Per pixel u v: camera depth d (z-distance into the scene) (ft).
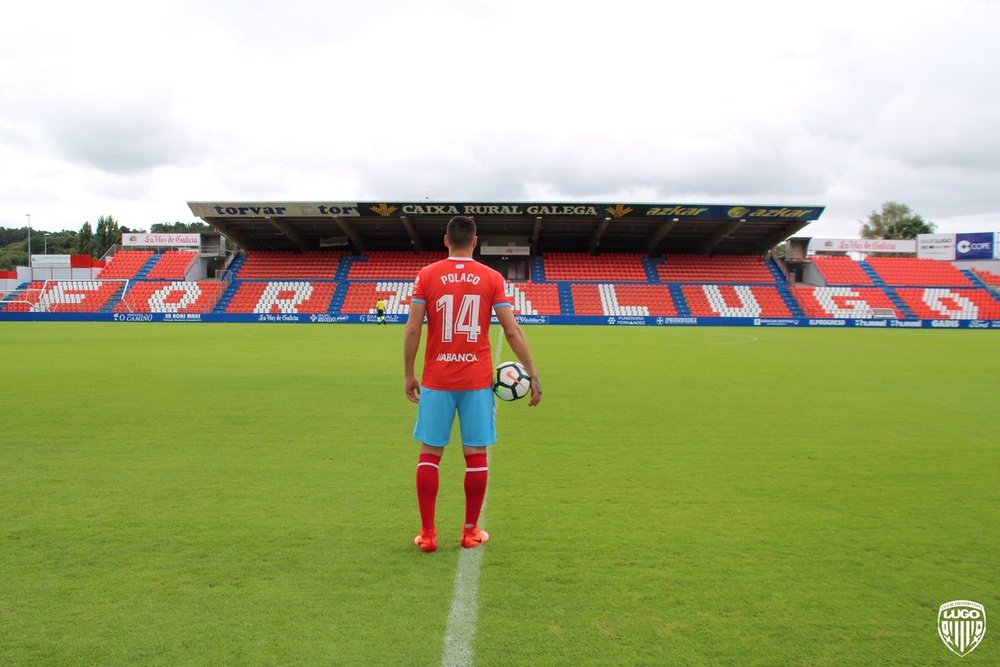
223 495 15.37
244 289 127.95
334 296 126.52
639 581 10.78
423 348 57.88
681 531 13.15
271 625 9.27
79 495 15.30
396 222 123.85
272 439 21.43
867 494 15.81
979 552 12.18
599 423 24.67
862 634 9.20
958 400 30.89
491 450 20.24
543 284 132.16
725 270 139.74
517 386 13.08
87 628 9.14
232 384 34.19
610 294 130.41
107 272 135.33
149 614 9.55
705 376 39.58
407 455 19.35
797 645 8.89
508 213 115.85
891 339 81.76
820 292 133.90
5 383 34.32
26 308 123.13
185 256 138.72
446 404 12.01
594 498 15.35
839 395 32.17
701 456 19.58
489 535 12.85
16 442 20.80
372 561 11.53
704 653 8.66
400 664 8.34
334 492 15.66
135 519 13.65
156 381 35.24
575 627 9.30
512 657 8.51
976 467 18.52
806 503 15.06
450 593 10.30
